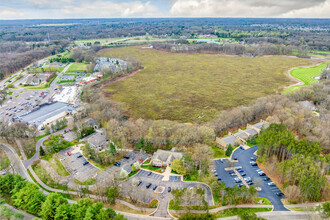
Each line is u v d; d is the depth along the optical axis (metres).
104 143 180.00
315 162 136.38
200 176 143.25
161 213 117.31
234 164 155.25
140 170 151.50
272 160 156.75
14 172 150.25
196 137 172.25
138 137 183.62
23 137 185.62
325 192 126.44
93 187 136.88
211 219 102.94
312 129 174.00
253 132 188.75
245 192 118.19
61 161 161.75
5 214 107.94
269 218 112.25
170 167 153.25
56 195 116.00
